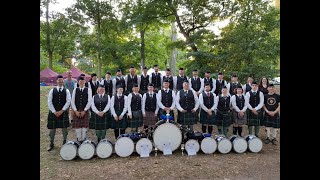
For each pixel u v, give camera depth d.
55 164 4.79
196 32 10.73
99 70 15.39
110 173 4.34
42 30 17.66
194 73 7.55
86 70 26.52
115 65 15.84
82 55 17.03
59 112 5.54
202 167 4.61
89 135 7.06
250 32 9.29
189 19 11.34
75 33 17.06
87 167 4.64
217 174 4.29
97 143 5.62
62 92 5.61
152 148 5.36
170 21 12.53
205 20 10.94
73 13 15.52
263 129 7.62
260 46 9.09
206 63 10.39
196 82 7.45
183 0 10.99
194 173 4.33
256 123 6.32
